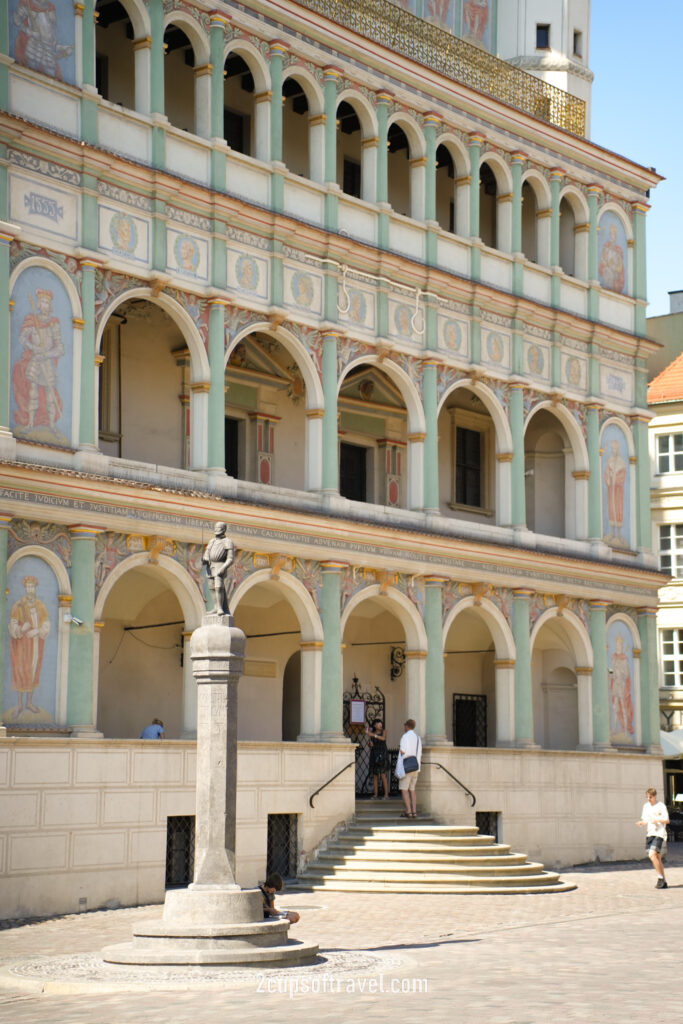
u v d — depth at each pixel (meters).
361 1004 16.78
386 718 41.44
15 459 28.83
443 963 20.44
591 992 17.73
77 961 20.41
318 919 26.39
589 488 43.56
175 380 35.81
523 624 40.41
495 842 35.62
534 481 45.09
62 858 28.05
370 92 38.06
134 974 19.03
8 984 18.69
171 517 31.45
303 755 33.44
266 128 35.25
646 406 46.16
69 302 30.38
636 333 46.03
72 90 30.86
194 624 31.97
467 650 44.03
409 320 38.22
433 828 34.25
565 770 40.62
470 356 39.78
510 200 41.97
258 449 37.78
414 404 38.34
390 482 41.25
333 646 34.94
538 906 29.08
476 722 44.81
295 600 34.69
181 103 36.56
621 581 44.00
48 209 30.09
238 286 33.97
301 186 35.88
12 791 27.39
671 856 44.56
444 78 39.81
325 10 37.16
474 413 44.41
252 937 20.03
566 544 42.47
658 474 58.50
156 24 32.84
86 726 29.19
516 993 17.62
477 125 40.91
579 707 42.78
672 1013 16.12
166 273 32.28
